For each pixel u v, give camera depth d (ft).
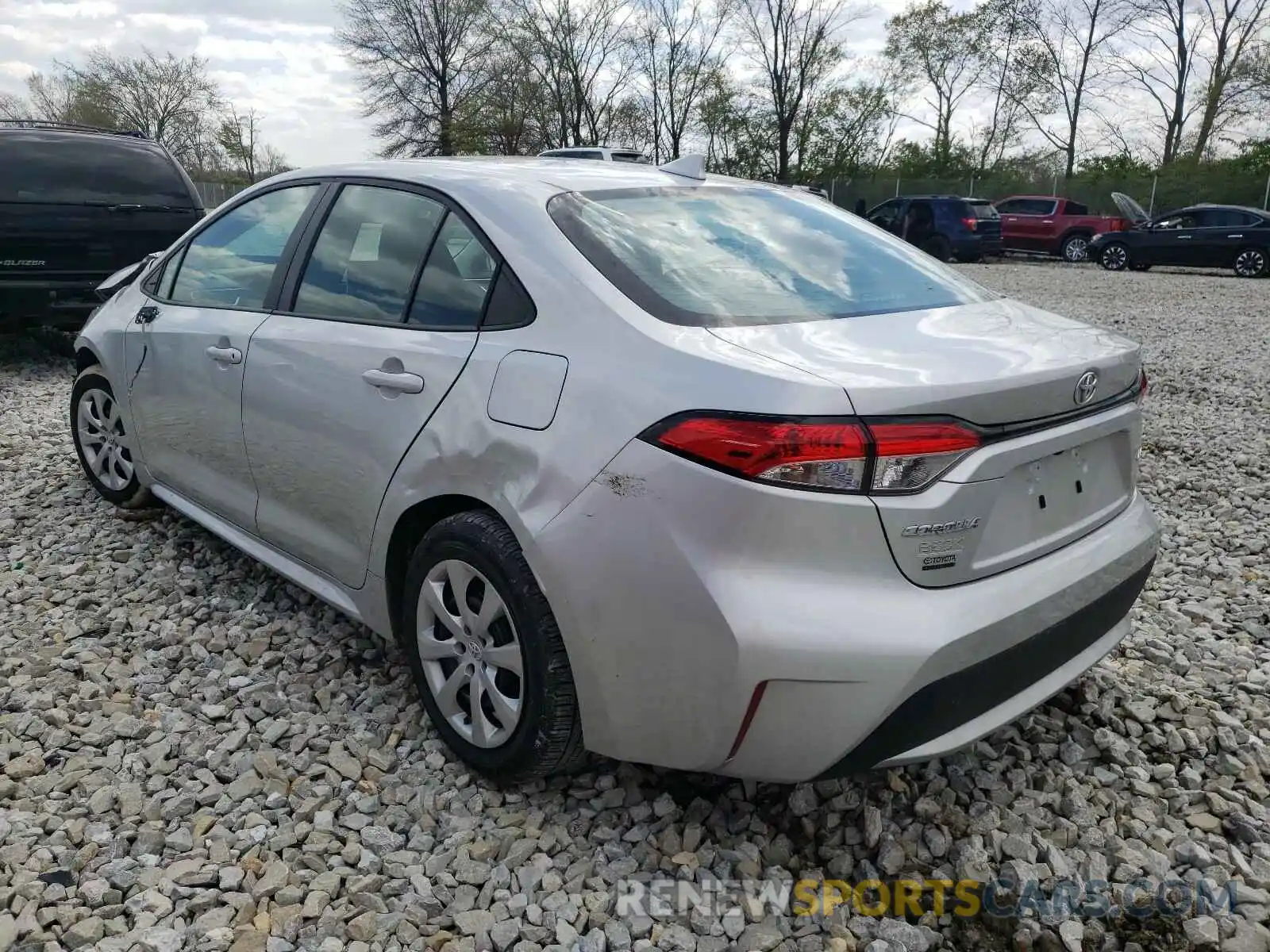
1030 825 8.38
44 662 10.55
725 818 8.40
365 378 9.22
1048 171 135.85
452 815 8.31
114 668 10.52
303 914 7.22
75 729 9.39
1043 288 58.65
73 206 24.80
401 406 8.86
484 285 8.66
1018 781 8.91
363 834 8.01
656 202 9.54
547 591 7.50
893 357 7.24
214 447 11.73
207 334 11.65
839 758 6.88
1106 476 8.54
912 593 6.82
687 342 7.29
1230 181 103.71
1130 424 8.63
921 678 6.69
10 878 7.44
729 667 6.72
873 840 8.08
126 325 13.60
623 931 7.11
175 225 26.61
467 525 8.20
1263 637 11.78
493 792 8.59
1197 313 45.60
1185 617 12.20
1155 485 18.03
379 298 9.66
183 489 12.96
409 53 141.28
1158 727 9.83
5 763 8.86
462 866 7.70
